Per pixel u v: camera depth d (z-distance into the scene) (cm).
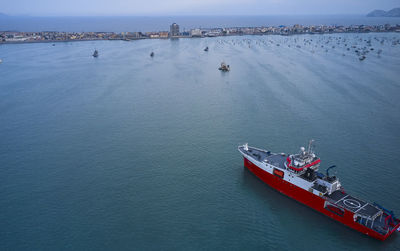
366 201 8125
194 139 12281
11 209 8019
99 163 10388
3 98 18312
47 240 6938
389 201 8131
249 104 16675
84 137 12569
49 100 17912
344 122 13638
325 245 6850
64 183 9194
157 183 9144
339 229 7319
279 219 7656
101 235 7062
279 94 18425
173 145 11750
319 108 15612
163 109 16212
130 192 8700
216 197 8488
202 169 9962
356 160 10262
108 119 14700
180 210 7925
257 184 9125
